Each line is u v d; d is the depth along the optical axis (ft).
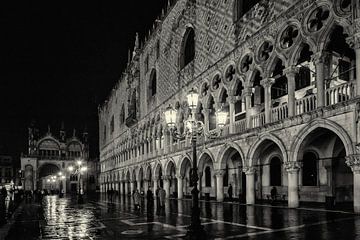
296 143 67.41
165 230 49.80
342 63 81.76
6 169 348.38
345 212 58.59
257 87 96.17
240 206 81.00
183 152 120.06
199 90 111.65
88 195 228.02
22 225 61.11
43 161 326.85
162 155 140.46
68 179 329.93
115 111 247.50
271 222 52.31
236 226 49.98
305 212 62.39
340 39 77.15
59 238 45.91
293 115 68.90
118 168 228.43
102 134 304.91
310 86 85.46
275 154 94.89
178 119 127.03
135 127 190.29
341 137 57.52
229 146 91.56
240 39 90.43
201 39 112.98
